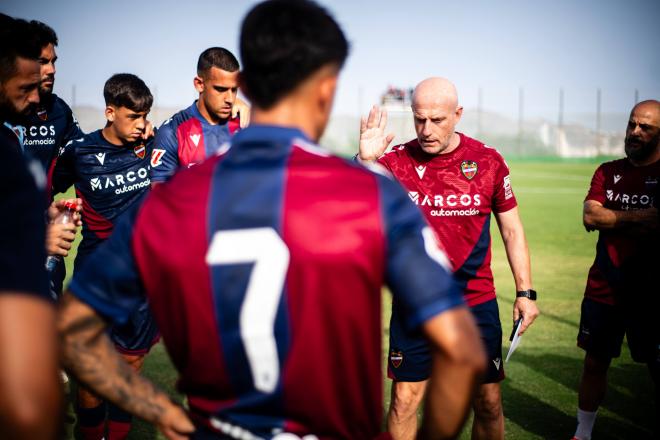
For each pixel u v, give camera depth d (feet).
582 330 12.08
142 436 11.91
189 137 12.48
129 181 13.47
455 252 10.84
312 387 3.76
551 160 136.87
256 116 4.08
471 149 10.91
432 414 3.76
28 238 2.85
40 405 2.63
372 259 3.67
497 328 10.89
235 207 3.75
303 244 3.63
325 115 4.17
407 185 11.06
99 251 4.03
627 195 12.59
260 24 3.92
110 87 12.63
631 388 14.35
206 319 3.75
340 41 4.00
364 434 4.05
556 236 36.60
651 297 11.15
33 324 2.70
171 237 3.81
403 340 10.50
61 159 13.47
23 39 4.92
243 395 3.89
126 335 11.40
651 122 12.17
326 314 3.67
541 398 13.67
